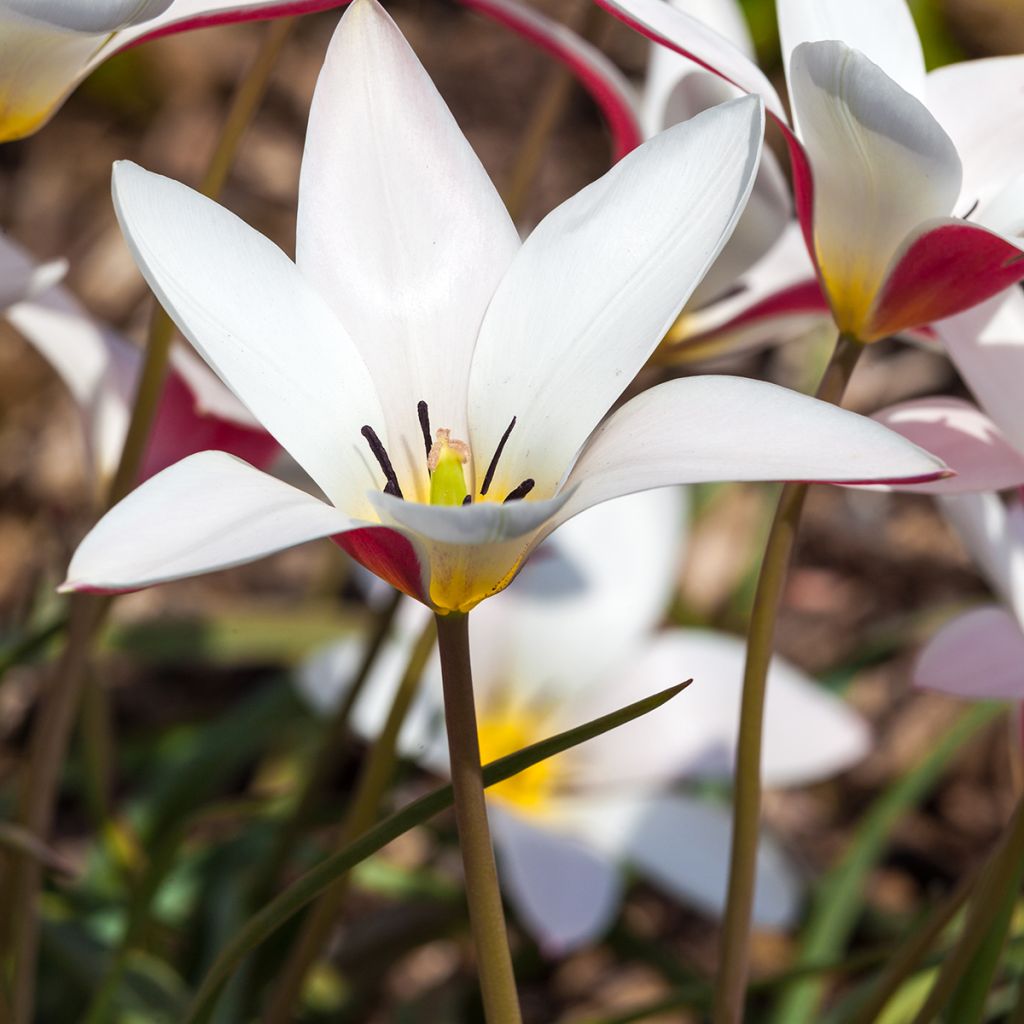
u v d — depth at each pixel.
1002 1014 0.54
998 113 0.44
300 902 0.41
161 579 0.37
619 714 0.40
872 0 0.44
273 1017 0.48
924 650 0.46
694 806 0.58
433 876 0.60
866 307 0.43
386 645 0.54
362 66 0.41
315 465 0.40
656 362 0.49
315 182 0.41
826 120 0.41
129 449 0.46
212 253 0.40
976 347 0.44
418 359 0.41
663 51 0.49
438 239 0.41
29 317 0.49
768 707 0.57
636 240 0.41
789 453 0.38
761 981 0.50
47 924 0.53
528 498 0.41
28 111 0.44
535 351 0.41
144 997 0.53
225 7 0.43
